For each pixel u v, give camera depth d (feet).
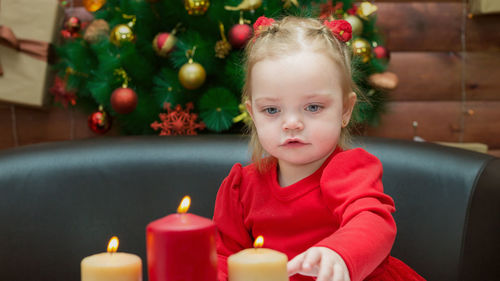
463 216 3.70
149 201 4.63
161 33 5.38
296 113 2.70
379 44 5.83
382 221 2.33
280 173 3.15
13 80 6.00
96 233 4.55
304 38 2.79
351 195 2.67
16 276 4.33
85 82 5.93
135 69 5.50
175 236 1.51
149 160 4.68
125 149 4.73
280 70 2.68
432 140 6.61
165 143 4.80
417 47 6.57
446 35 6.57
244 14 5.28
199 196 4.60
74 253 4.50
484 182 3.66
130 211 4.60
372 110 5.86
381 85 5.61
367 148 4.43
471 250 3.61
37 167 4.48
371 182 2.75
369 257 2.09
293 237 3.00
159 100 5.59
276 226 3.04
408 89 6.61
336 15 5.34
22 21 6.01
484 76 6.57
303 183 2.99
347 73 2.99
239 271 1.68
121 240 4.58
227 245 3.24
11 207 4.33
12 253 4.32
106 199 4.58
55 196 4.48
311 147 2.73
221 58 5.46
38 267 4.40
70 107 6.20
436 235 3.86
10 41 5.81
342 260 1.96
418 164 4.15
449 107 6.61
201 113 5.53
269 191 3.11
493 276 3.44
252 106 2.91
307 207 2.96
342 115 3.03
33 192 4.42
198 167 4.65
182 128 5.56
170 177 4.64
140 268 1.72
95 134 6.54
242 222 3.22
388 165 4.29
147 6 5.48
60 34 6.30
